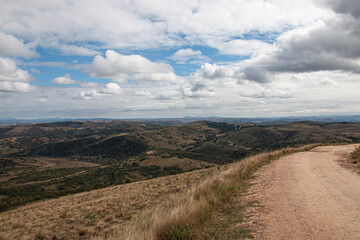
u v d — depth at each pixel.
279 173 11.68
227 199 7.77
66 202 23.98
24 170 160.38
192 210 5.71
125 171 120.06
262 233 4.56
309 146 28.80
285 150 24.25
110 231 9.37
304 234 4.25
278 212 5.75
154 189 19.09
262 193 8.03
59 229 11.55
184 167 123.25
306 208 5.79
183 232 4.72
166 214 5.61
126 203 15.19
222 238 4.61
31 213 19.56
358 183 8.04
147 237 4.76
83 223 11.94
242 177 11.80
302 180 9.36
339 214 5.10
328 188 7.64
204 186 8.59
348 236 3.95
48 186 99.62
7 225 15.44
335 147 24.48
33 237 11.02
